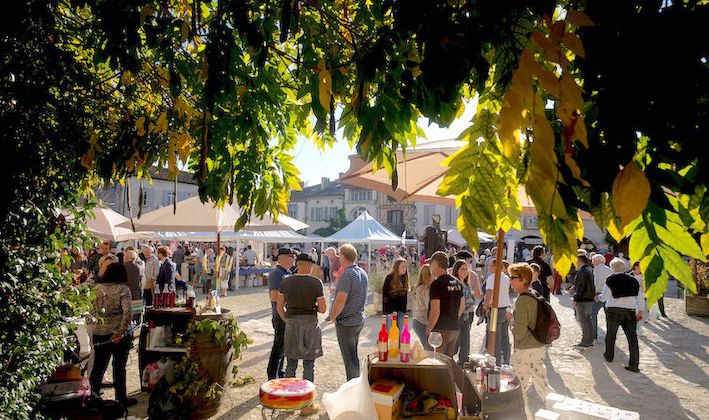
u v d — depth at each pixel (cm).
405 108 142
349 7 199
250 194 273
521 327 434
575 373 629
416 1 97
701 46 70
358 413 331
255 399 517
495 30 91
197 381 424
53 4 222
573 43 74
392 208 4650
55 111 266
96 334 444
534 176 68
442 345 507
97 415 362
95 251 1133
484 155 96
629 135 73
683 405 512
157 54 228
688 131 71
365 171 333
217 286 561
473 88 138
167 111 253
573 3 85
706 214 81
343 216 4962
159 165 280
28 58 233
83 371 424
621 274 673
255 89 222
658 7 75
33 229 292
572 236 74
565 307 1241
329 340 835
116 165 258
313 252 2056
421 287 561
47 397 343
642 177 66
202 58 207
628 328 650
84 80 266
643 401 524
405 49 143
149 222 600
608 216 83
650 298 92
